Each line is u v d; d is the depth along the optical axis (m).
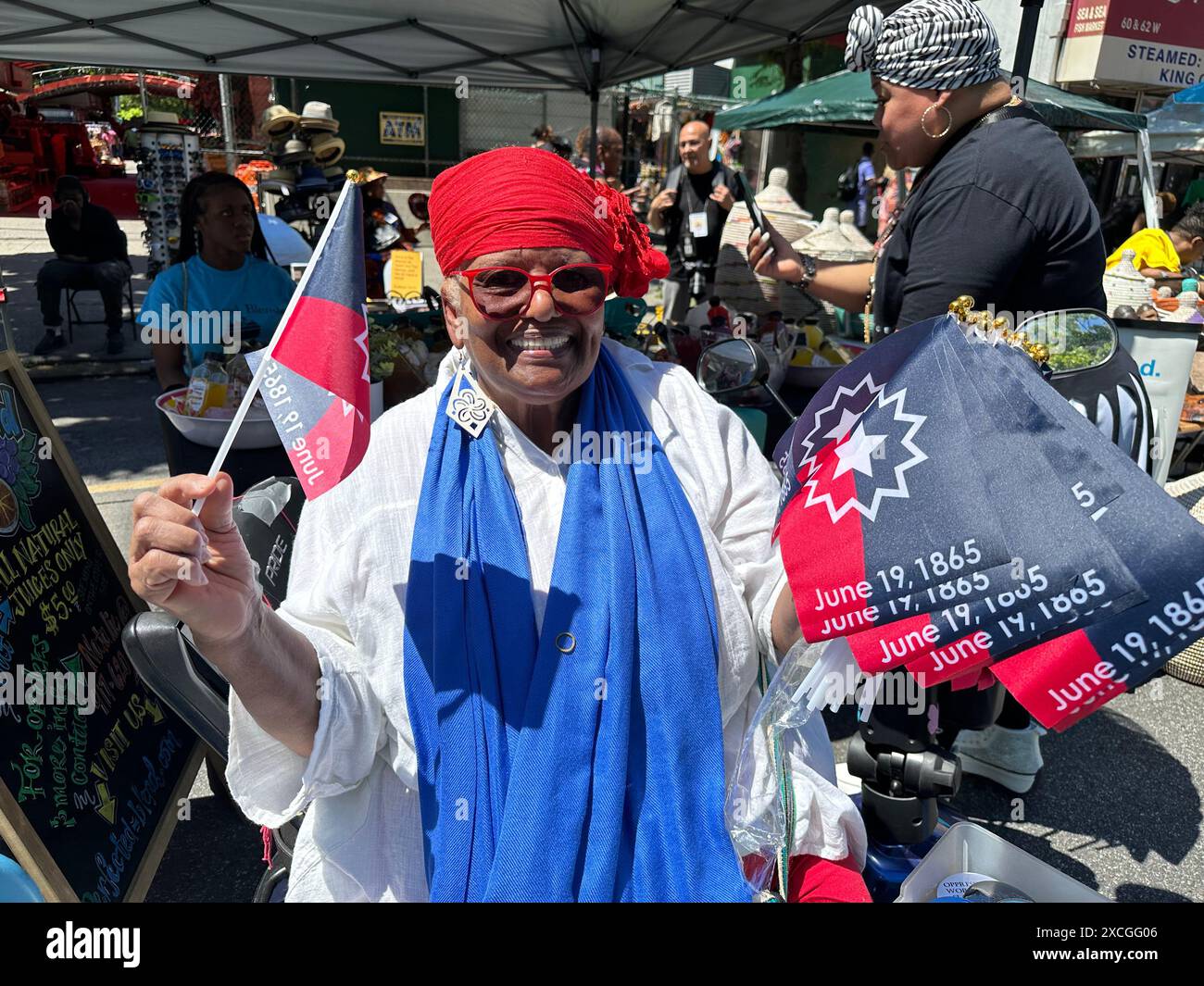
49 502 2.04
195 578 0.95
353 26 4.77
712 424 1.48
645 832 1.21
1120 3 7.55
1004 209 1.90
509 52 5.30
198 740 2.31
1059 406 1.02
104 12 4.34
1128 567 0.96
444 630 1.20
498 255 1.19
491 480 1.30
